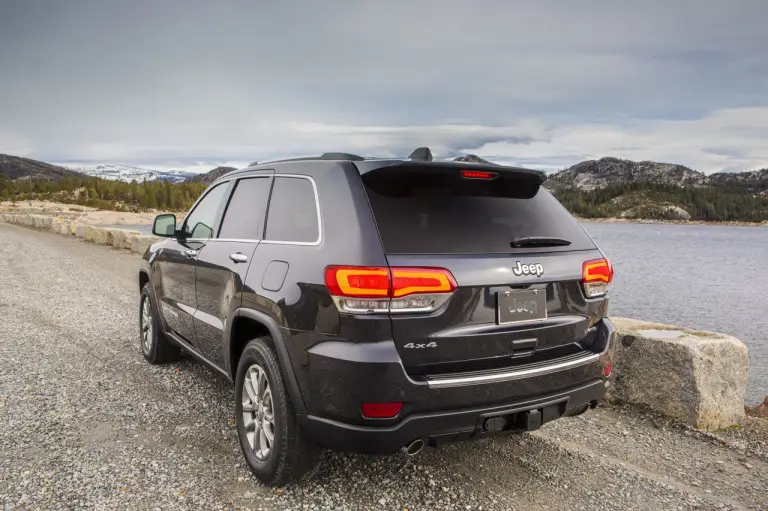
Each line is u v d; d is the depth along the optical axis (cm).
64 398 444
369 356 246
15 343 619
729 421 415
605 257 318
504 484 319
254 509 284
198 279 407
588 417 425
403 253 254
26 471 320
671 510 296
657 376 424
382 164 274
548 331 287
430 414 254
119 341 635
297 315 274
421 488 311
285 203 326
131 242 1825
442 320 256
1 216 4750
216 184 435
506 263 271
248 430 324
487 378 261
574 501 302
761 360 1248
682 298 2497
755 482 329
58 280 1154
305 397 272
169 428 388
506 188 303
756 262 5575
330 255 267
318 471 326
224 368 378
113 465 330
